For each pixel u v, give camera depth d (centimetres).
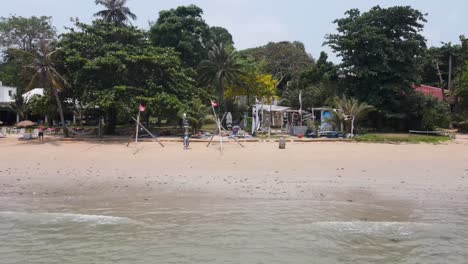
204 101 4919
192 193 1337
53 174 1673
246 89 5709
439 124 4341
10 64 6775
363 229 987
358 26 4225
